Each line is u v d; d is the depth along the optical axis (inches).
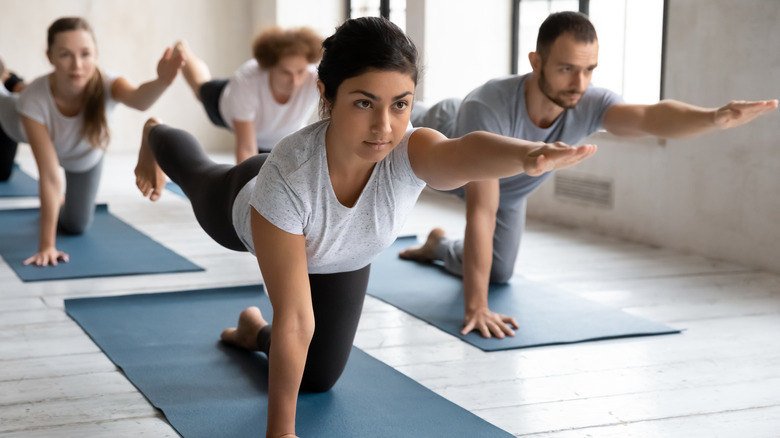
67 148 147.9
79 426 81.4
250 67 160.6
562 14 101.3
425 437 78.4
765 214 148.0
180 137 97.0
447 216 207.2
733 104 86.0
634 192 176.4
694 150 161.5
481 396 90.1
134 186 242.8
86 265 146.3
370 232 72.6
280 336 67.8
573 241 177.5
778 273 146.7
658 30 180.4
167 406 85.4
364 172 68.5
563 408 86.8
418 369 98.3
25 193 222.5
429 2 228.1
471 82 235.5
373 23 60.3
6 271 141.9
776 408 86.8
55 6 318.7
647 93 184.9
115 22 327.9
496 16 234.5
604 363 100.7
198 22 339.0
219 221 85.4
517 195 126.8
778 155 144.6
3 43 313.6
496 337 109.4
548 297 129.6
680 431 81.1
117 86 142.8
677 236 167.0
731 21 151.2
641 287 138.0
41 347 104.5
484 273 113.6
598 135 184.7
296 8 312.5
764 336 111.3
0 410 84.9
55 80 139.5
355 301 84.2
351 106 60.6
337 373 88.2
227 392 89.6
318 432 79.2
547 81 102.8
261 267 69.2
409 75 60.3
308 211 68.1
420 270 146.9
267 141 168.1
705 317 120.5
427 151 66.5
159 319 116.1
